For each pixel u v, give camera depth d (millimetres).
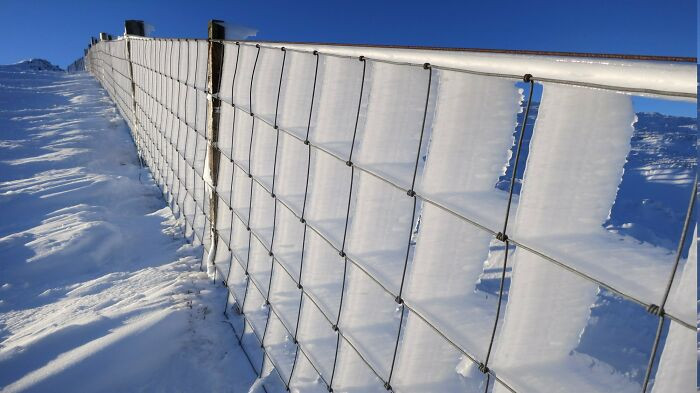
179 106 3520
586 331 2025
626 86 614
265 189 1974
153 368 1963
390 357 1277
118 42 7969
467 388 1244
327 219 1545
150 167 5676
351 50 1283
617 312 2146
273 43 1821
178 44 3385
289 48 1675
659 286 647
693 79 538
